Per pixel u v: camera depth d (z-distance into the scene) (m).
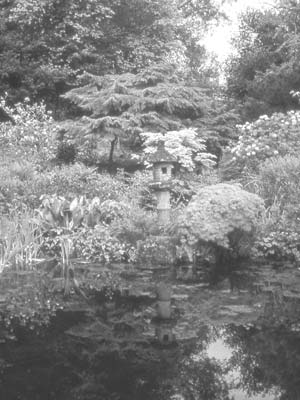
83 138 12.11
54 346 3.55
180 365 3.15
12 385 2.83
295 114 10.61
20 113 12.94
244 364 3.14
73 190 8.98
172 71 13.62
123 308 4.66
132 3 16.81
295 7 16.09
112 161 12.65
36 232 7.73
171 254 6.97
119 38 16.73
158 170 7.58
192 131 9.60
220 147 12.76
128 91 12.29
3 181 8.72
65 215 7.82
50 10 15.72
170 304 4.80
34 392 2.72
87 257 7.18
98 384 2.82
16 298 5.04
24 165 9.85
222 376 2.95
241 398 2.61
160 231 7.41
